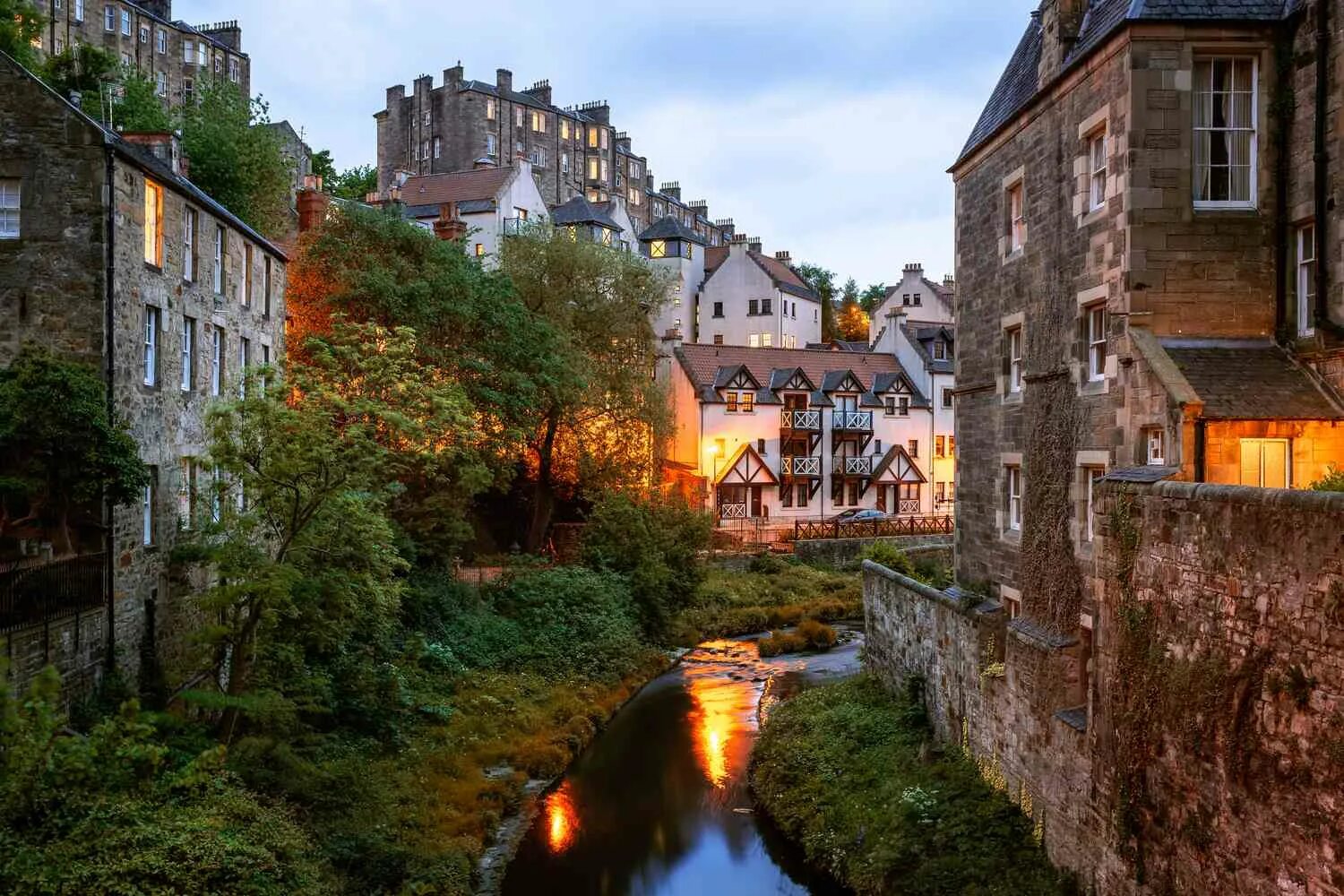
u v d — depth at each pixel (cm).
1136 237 1488
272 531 2408
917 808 1791
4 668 1226
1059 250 1738
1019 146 1908
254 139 3884
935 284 7262
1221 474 1352
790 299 7375
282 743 1833
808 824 1992
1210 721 1110
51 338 1814
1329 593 931
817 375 5916
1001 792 1792
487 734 2475
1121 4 1600
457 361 3281
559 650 3141
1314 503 951
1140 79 1482
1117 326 1531
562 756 2459
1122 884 1316
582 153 9644
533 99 9156
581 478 4338
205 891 1275
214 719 1978
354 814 1822
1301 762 968
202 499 2073
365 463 1878
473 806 2094
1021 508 1903
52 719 1263
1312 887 953
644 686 3206
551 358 3691
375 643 2534
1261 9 1481
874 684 2609
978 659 1934
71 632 1664
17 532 1725
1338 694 920
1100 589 1388
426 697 2550
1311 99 1432
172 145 2278
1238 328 1498
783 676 3294
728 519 5409
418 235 3428
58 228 1819
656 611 3781
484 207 5653
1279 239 1488
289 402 1973
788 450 5712
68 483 1675
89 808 1322
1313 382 1420
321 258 3278
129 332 1894
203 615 2198
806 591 4522
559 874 1891
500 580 3494
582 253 4431
